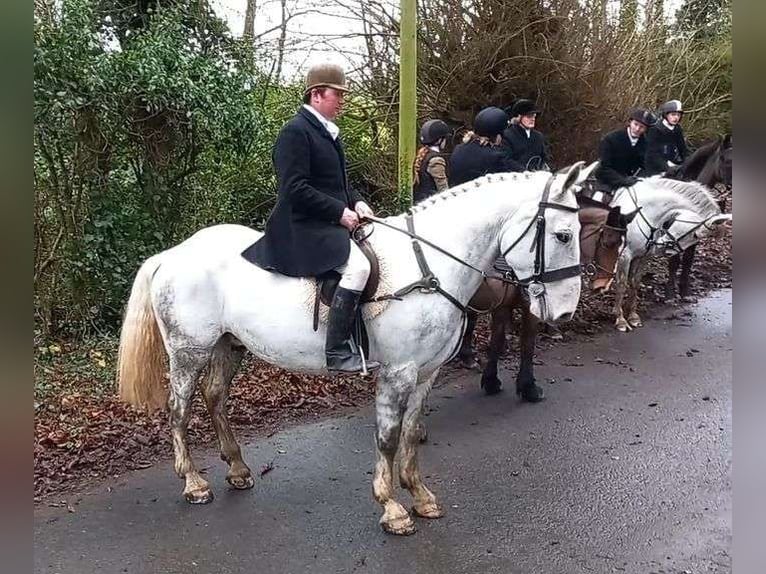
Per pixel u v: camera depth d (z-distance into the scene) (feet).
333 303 10.78
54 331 20.98
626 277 24.12
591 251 19.42
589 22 29.89
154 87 19.40
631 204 23.49
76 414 16.31
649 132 27.48
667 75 39.99
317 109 11.27
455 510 12.44
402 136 21.27
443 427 16.33
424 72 28.86
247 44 26.71
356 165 29.89
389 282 11.01
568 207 10.85
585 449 14.99
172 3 23.76
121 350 12.51
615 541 11.37
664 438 15.51
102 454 14.69
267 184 26.73
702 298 28.84
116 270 20.97
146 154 21.27
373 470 14.11
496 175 11.68
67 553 11.14
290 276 11.30
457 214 11.41
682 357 21.45
